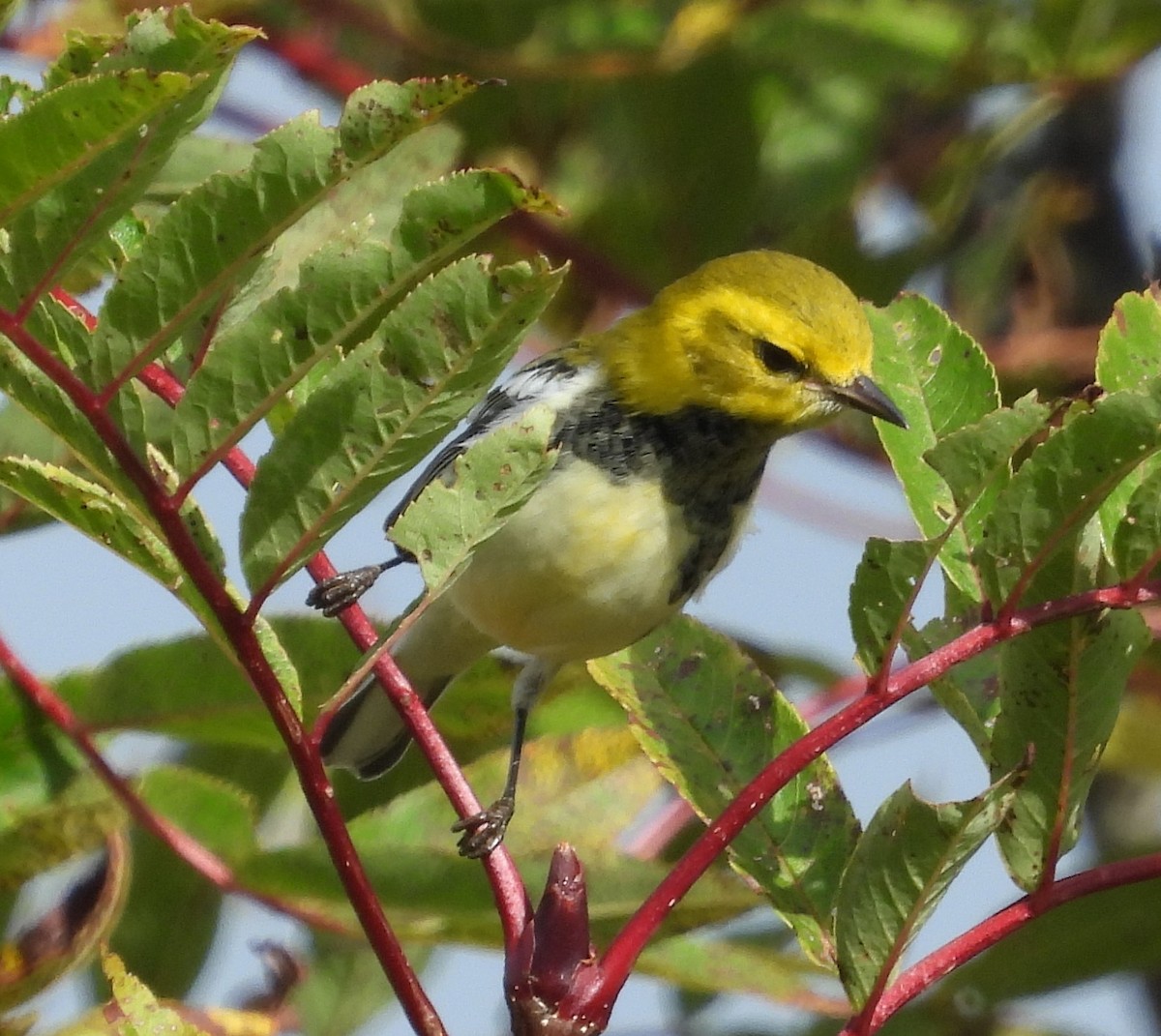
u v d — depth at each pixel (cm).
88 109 502
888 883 654
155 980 1010
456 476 611
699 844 618
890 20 1344
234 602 591
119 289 552
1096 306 1464
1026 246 1457
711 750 773
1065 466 643
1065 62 1317
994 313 1470
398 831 940
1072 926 1048
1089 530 701
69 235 540
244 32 513
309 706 884
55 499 591
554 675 1042
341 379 571
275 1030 911
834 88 1437
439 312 567
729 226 1427
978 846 654
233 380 568
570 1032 592
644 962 834
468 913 798
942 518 762
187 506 589
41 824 818
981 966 1053
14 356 571
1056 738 688
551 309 1438
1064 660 685
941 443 635
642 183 1423
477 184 549
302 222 866
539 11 1344
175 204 554
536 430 614
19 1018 770
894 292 1413
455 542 605
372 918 589
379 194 874
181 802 841
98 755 841
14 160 512
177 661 861
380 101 540
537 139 1416
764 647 1166
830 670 1167
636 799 952
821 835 753
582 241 1436
